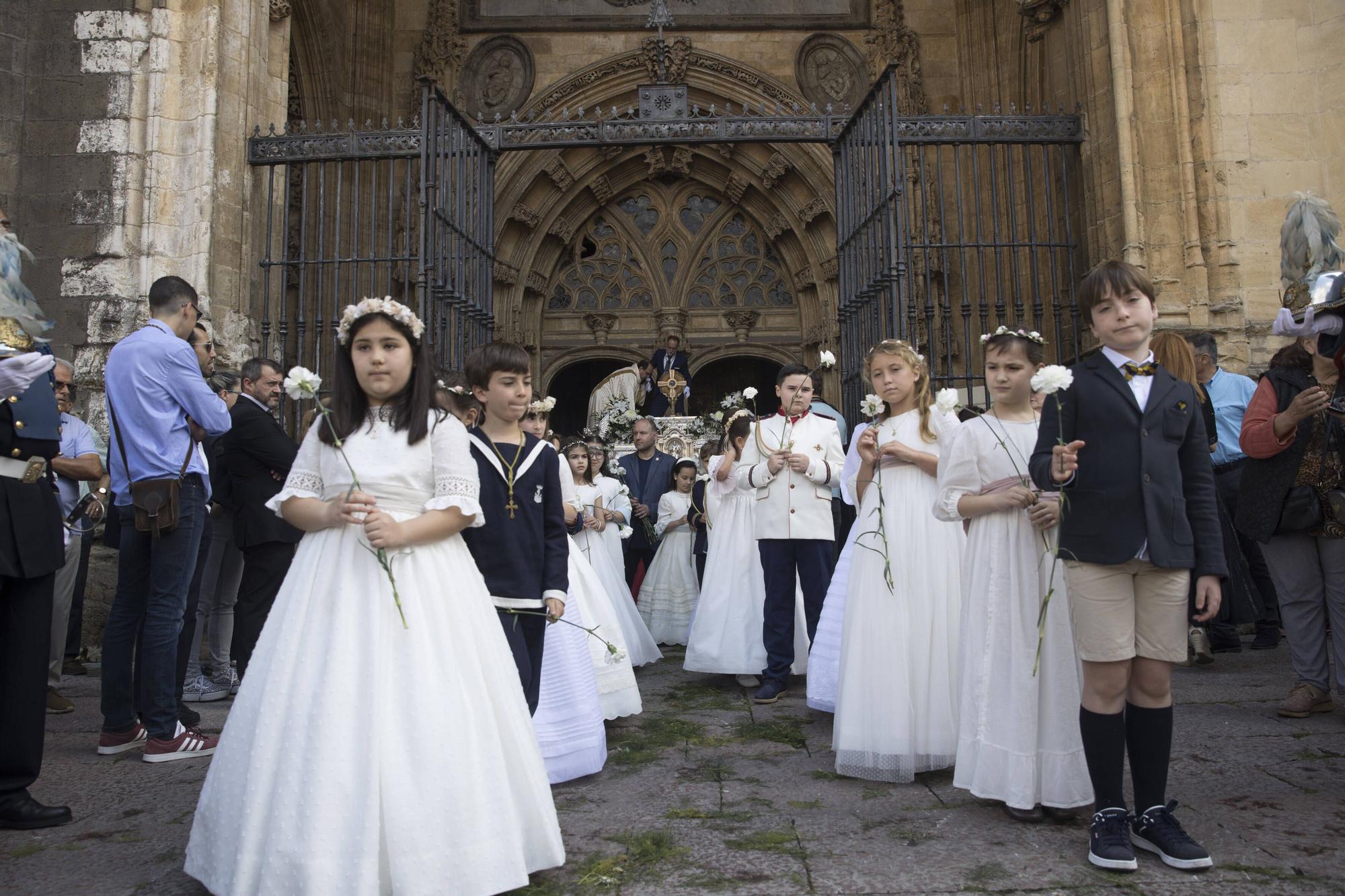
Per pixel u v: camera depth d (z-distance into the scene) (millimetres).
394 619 2551
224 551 5969
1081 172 9047
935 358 8086
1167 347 5703
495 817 2502
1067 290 11305
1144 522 2826
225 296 8258
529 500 3584
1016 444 3375
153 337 4281
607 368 18297
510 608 3510
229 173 8359
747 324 15727
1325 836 3014
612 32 15047
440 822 2406
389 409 2781
